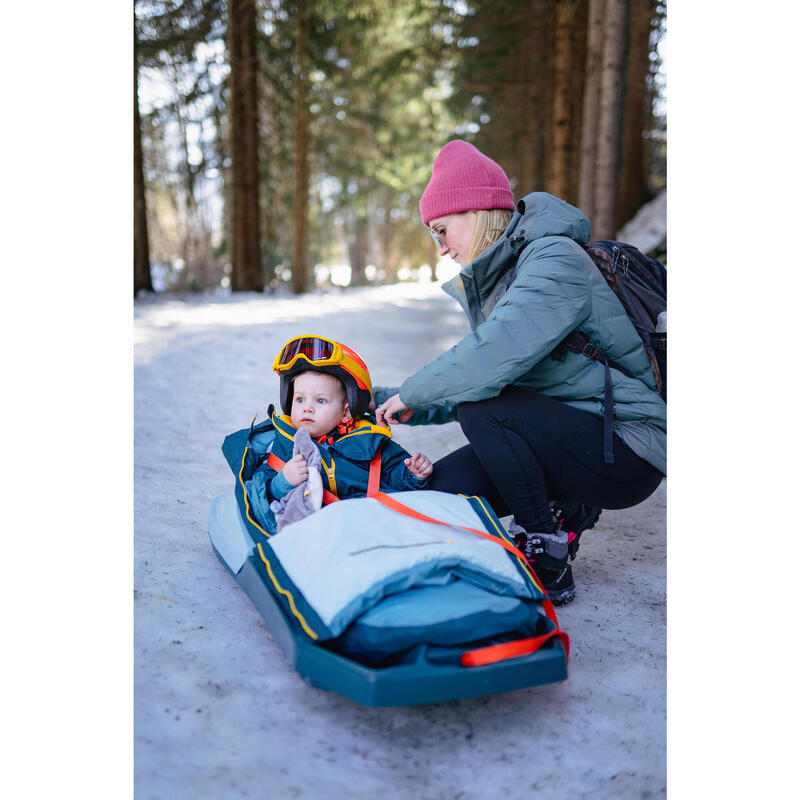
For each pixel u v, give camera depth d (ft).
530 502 7.96
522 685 5.65
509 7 50.78
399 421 8.61
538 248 7.66
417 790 5.32
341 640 5.82
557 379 7.84
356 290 71.00
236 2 51.93
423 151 92.73
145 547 9.24
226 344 25.30
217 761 5.49
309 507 7.43
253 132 54.03
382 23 62.90
